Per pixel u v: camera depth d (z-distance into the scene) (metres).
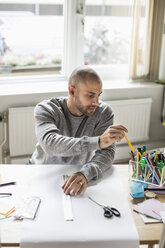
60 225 1.14
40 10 2.78
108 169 1.56
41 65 2.98
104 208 1.24
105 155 1.57
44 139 1.52
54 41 2.90
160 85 2.92
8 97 2.53
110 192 1.36
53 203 1.27
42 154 1.74
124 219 1.19
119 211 1.23
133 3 2.68
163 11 2.75
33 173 1.48
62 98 1.72
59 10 2.78
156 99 3.00
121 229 1.13
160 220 1.19
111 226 1.15
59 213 1.21
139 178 1.43
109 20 2.99
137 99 2.85
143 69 2.91
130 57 2.86
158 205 1.28
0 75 2.88
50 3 2.77
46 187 1.37
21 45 2.86
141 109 2.90
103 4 2.92
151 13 2.72
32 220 1.16
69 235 1.10
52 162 1.71
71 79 1.57
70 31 2.74
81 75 1.52
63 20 2.75
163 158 1.47
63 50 2.83
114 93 2.82
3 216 1.18
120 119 2.86
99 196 1.33
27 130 2.61
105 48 3.07
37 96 2.59
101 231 1.12
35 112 1.65
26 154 2.69
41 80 2.84
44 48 2.92
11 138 2.60
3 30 2.77
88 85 1.51
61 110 1.68
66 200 1.29
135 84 2.93
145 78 2.98
